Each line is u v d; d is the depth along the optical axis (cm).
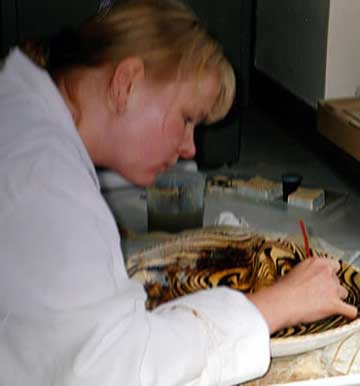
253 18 221
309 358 100
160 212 137
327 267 107
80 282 82
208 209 150
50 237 81
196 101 95
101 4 151
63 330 82
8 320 83
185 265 119
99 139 94
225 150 174
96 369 82
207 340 91
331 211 150
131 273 117
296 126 196
